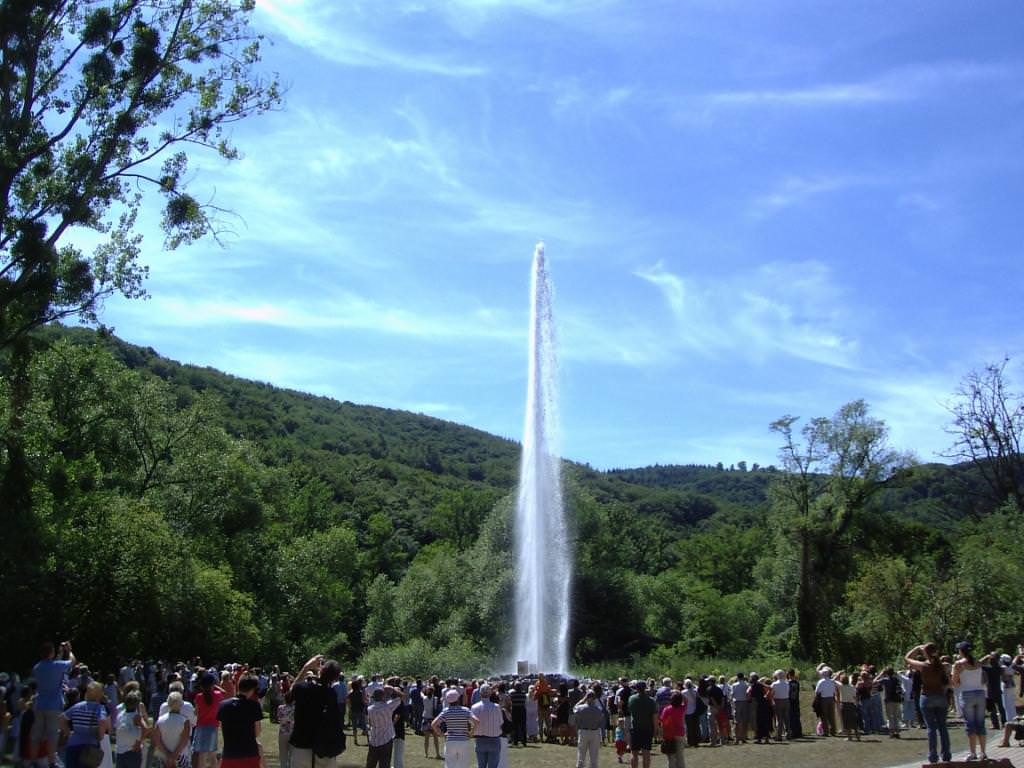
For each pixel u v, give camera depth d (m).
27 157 23.69
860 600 48.75
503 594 58.16
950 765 14.89
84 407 46.06
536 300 47.22
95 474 41.38
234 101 25.61
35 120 24.69
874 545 58.78
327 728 12.15
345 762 23.34
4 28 23.30
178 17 25.30
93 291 25.38
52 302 24.45
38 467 34.12
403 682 33.00
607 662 56.09
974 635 43.00
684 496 162.38
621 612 64.56
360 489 138.62
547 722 30.36
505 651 55.75
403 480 159.62
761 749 24.48
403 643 63.94
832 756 22.23
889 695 27.22
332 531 79.31
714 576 100.50
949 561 53.00
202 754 14.72
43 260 23.34
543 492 47.91
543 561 46.97
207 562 53.00
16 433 28.86
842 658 50.59
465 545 108.38
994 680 26.00
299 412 198.75
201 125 25.31
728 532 104.88
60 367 44.16
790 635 63.91
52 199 23.94
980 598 44.00
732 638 70.75
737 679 27.91
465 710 16.89
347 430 197.75
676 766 18.36
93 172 24.23
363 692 28.08
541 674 34.91
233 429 145.12
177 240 25.66
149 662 35.88
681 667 48.28
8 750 17.45
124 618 40.47
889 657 46.28
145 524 41.59
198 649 44.88
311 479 110.44
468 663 50.84
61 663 15.95
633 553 80.44
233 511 58.56
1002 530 52.84
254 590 61.47
